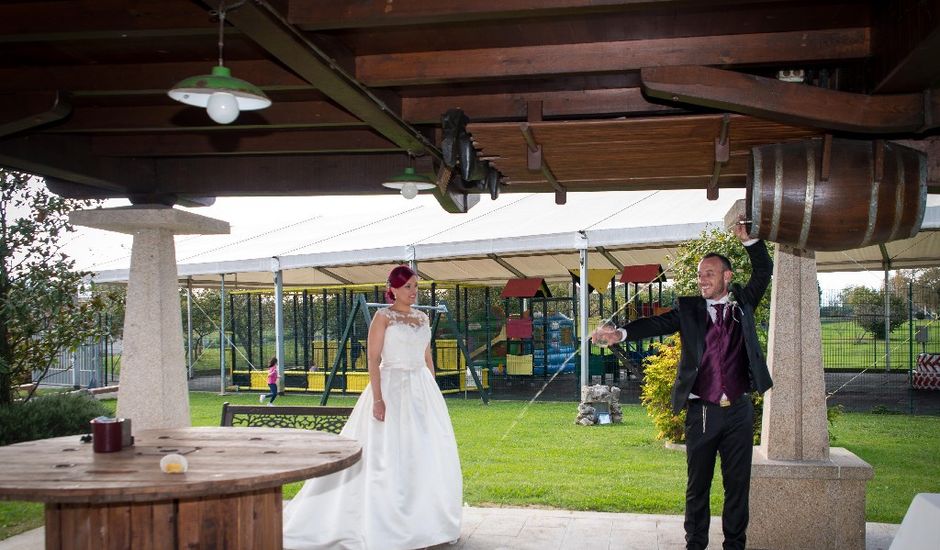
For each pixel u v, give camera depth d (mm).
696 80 3205
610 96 4012
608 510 5676
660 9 2865
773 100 3178
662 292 17641
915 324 18578
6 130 3850
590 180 4922
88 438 3617
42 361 8547
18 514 5887
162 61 3631
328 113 4203
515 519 5398
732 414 4055
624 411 12203
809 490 4480
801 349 4664
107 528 2967
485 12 2590
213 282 21203
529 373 17750
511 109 4039
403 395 4707
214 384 19844
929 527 2014
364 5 2619
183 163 5488
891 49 2814
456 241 13789
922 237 13883
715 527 5055
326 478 4555
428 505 4617
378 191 5242
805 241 3625
